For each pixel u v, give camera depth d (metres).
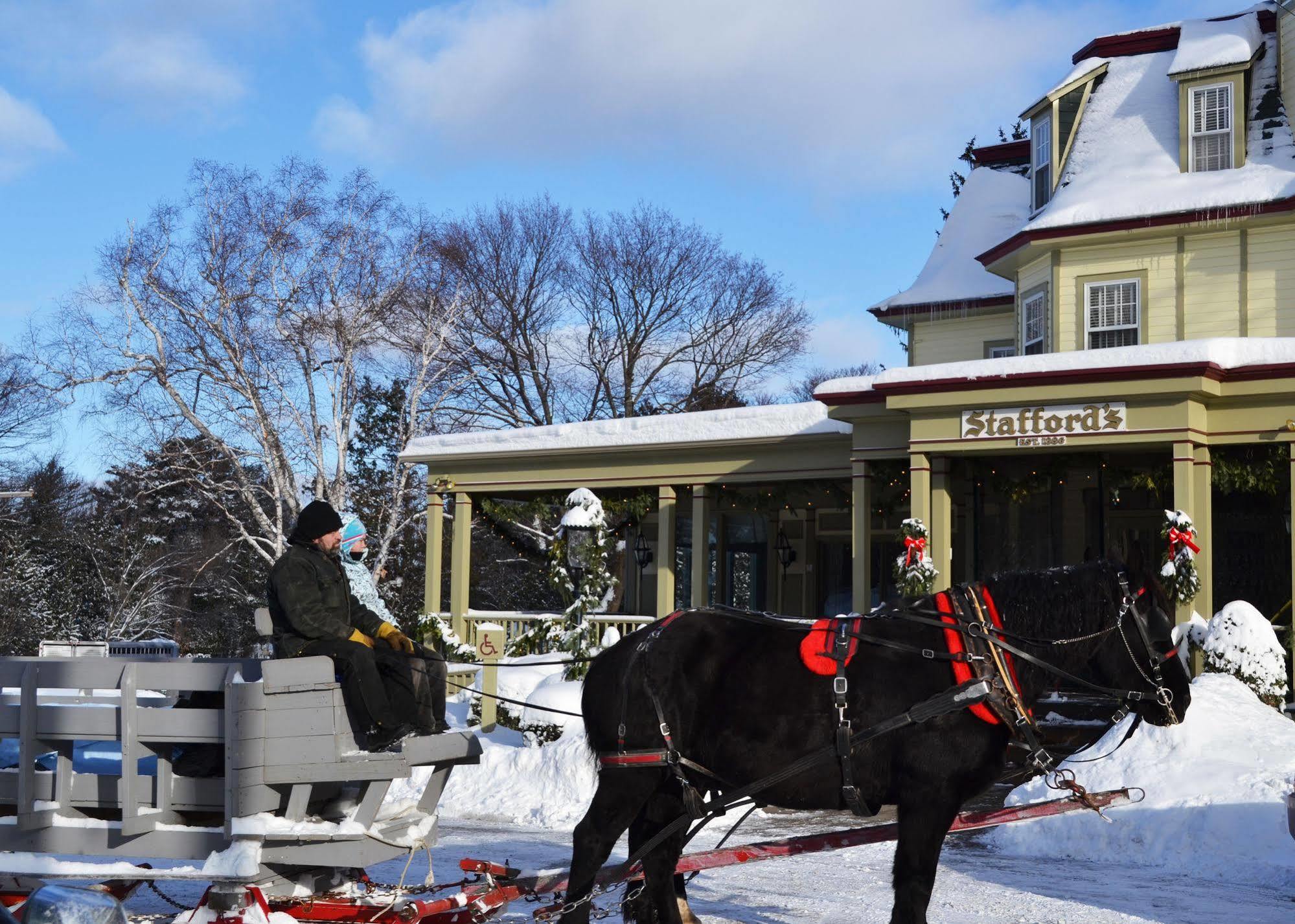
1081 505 21.86
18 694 6.88
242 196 33.56
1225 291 21.61
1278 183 21.19
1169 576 15.92
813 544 26.88
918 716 6.27
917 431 18.66
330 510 6.80
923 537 18.50
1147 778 11.84
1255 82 22.88
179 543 46.56
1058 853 10.94
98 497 49.06
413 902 6.33
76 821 6.20
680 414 22.52
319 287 33.97
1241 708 13.47
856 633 6.63
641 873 7.13
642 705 6.84
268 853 5.97
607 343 46.31
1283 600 20.78
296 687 5.97
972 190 29.61
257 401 33.28
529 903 8.51
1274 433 16.94
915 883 6.25
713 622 6.96
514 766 14.53
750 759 6.61
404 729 6.40
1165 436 16.83
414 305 36.12
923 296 27.23
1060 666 6.81
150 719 6.08
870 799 6.50
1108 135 24.02
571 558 17.86
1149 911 8.59
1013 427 17.84
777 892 9.09
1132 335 22.38
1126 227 22.06
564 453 23.36
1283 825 10.42
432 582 24.56
